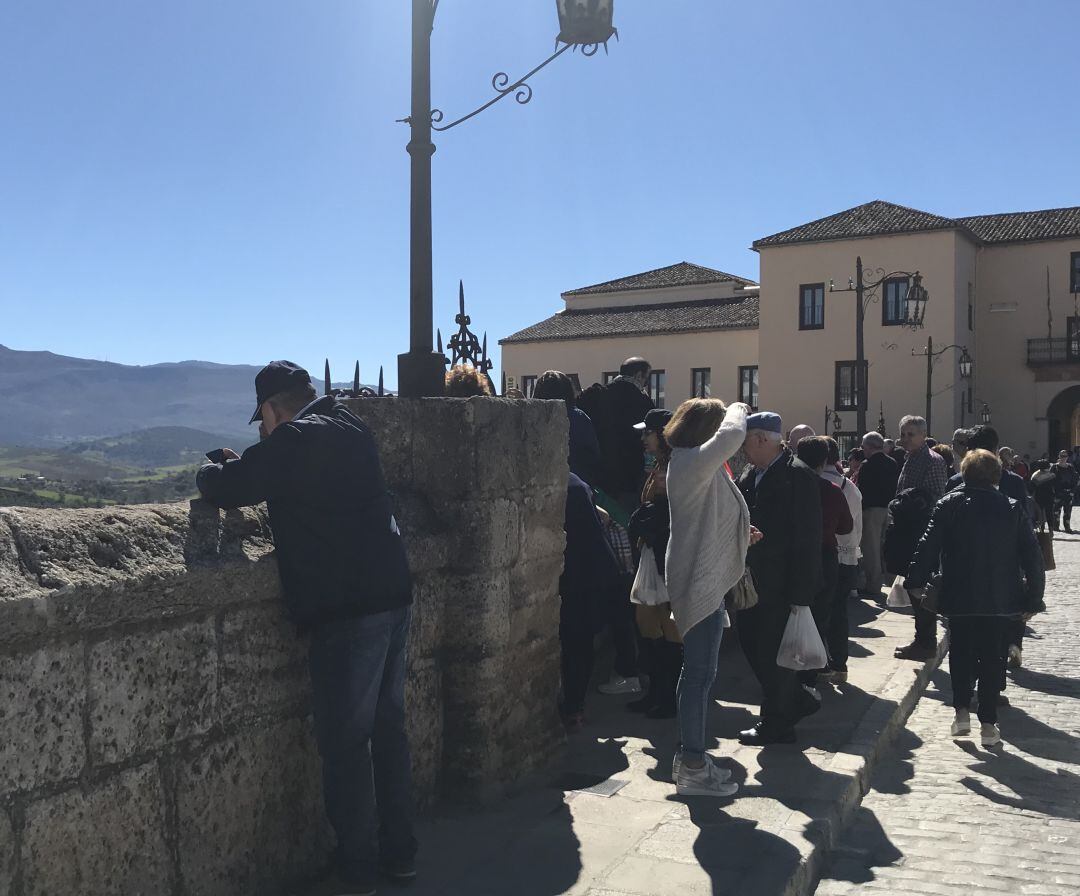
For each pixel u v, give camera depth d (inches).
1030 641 387.9
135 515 109.6
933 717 268.5
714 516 175.9
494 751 172.7
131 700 104.7
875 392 1633.9
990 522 239.1
